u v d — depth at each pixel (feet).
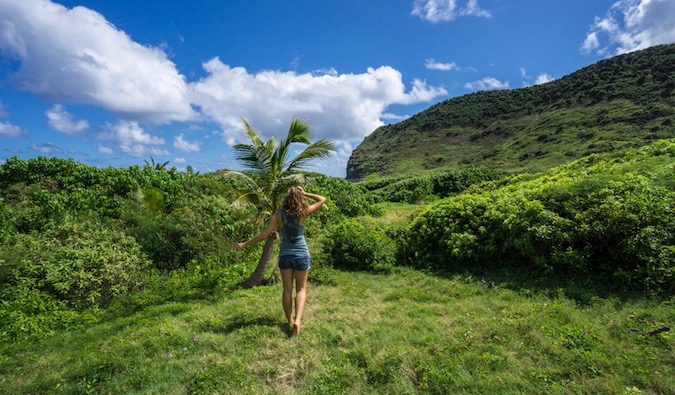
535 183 36.94
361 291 24.94
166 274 34.76
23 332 20.25
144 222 38.34
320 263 32.83
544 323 15.30
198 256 37.47
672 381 10.66
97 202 44.57
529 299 20.68
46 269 25.84
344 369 12.91
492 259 28.14
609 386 10.74
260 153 30.01
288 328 16.94
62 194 45.11
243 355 14.47
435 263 31.65
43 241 29.91
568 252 22.47
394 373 12.49
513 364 12.60
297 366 13.48
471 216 31.53
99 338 18.76
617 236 21.52
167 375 13.37
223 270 32.71
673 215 20.20
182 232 38.75
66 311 23.59
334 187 76.89
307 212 16.60
